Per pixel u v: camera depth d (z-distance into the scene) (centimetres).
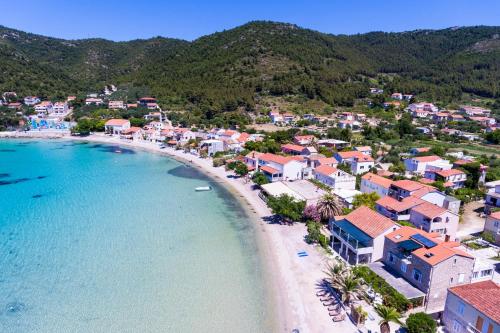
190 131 14962
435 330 3105
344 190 7088
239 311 3697
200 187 8412
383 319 3294
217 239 5491
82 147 14375
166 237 5569
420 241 4038
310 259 4791
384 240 4391
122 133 16438
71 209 6881
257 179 8175
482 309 2909
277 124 17338
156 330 3412
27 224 6081
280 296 3956
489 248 5000
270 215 6550
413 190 6272
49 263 4716
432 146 12312
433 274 3569
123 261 4778
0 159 11831
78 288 4125
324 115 19100
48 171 10181
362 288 3772
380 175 8281
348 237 4588
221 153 11862
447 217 5147
